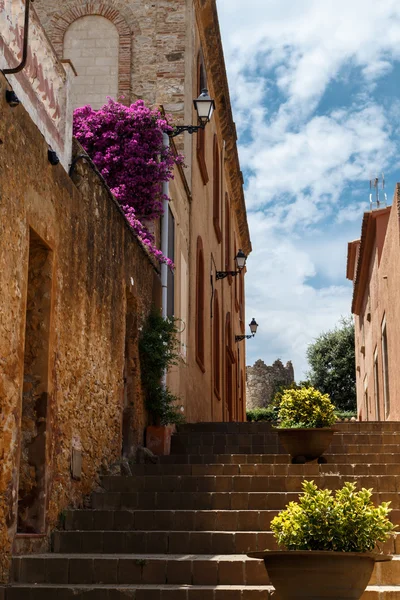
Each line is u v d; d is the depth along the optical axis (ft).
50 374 29.94
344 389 152.56
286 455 40.06
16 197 26.89
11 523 25.89
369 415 107.04
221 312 88.43
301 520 20.66
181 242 59.98
